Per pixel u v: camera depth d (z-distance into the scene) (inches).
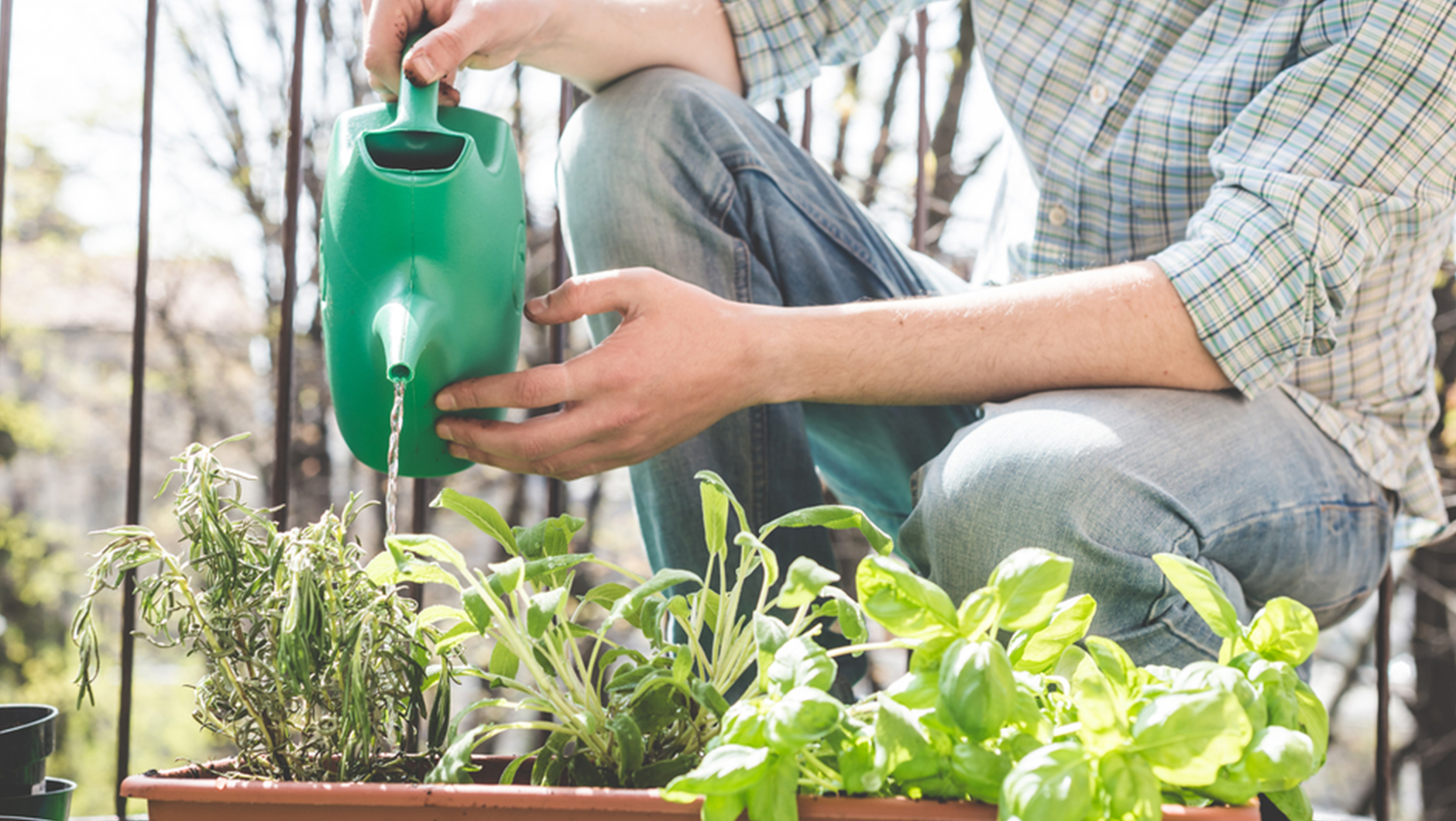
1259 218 32.0
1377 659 54.8
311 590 20.8
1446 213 35.0
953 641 18.4
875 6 49.1
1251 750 17.4
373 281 28.0
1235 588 30.2
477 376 29.9
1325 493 32.7
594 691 22.7
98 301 306.5
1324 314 32.0
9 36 56.7
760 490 37.2
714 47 46.6
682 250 38.0
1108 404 30.4
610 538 225.0
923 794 17.9
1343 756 222.2
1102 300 31.5
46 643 303.7
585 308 30.3
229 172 220.2
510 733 184.5
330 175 29.4
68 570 308.7
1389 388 37.0
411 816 18.6
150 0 54.7
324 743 21.8
